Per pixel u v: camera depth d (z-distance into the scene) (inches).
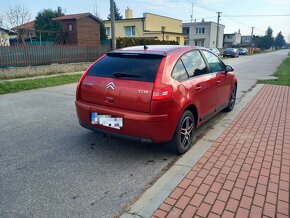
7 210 104.8
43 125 209.5
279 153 157.6
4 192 116.8
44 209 105.7
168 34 1414.9
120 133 144.3
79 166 142.0
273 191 117.1
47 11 1321.4
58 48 584.1
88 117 155.1
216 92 202.1
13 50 494.6
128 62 151.0
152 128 136.3
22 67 497.7
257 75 590.6
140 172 136.3
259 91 371.2
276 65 917.8
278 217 100.7
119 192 118.0
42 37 1226.6
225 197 112.4
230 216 100.7
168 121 139.8
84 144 171.9
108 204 109.2
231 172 134.0
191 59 172.2
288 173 133.6
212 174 132.0
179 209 104.7
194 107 164.7
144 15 1370.6
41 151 160.4
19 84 384.5
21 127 203.8
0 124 209.9
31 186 121.9
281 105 284.5
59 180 127.5
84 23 928.3
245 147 167.0
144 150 163.5
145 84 137.1
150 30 1407.5
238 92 367.6
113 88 144.3
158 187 120.5
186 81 155.3
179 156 155.3
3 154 155.2
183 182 124.3
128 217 100.5
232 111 258.8
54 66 562.9
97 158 151.9
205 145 170.9
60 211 104.5
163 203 108.5
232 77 245.4
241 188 119.3
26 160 148.0
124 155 156.4
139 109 137.7
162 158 152.8
